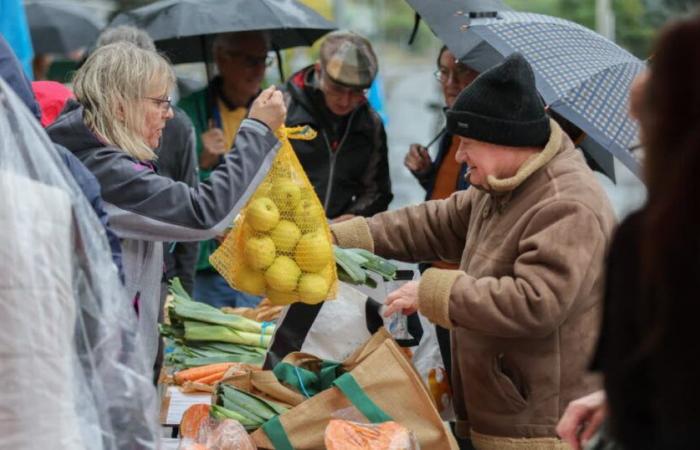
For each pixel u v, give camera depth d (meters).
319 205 4.36
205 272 7.32
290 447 3.93
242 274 4.37
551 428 3.98
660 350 2.36
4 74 3.50
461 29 5.47
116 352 3.02
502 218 4.09
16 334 2.86
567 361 3.97
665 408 2.37
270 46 7.79
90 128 4.23
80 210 3.01
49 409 2.88
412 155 6.38
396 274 4.72
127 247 4.25
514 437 4.03
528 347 3.97
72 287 2.96
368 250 4.66
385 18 28.95
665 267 2.32
